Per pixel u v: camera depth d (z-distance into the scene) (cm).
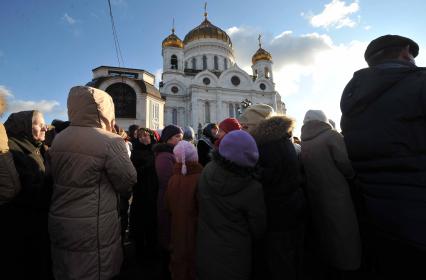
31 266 267
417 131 162
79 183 221
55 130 444
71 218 219
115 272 237
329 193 267
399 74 174
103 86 2409
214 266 217
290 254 238
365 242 274
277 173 238
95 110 242
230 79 4344
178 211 269
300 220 254
